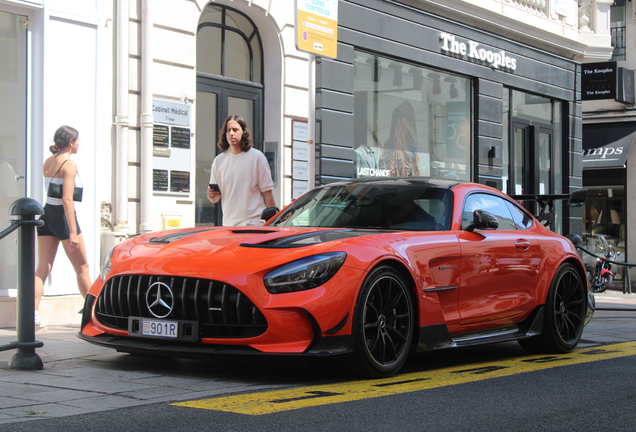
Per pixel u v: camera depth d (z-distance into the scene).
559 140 16.52
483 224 4.92
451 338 4.68
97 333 4.36
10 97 7.15
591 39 16.98
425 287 4.46
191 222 8.61
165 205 8.30
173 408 3.29
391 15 11.88
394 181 5.48
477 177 13.65
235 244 4.20
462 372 4.62
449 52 13.02
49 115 7.17
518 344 6.34
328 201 5.38
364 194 5.32
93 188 7.51
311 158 7.32
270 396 3.60
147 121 7.98
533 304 5.48
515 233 5.53
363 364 4.07
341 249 4.07
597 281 15.46
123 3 7.80
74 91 7.38
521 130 15.26
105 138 7.66
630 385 4.21
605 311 10.73
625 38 19.56
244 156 6.43
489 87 13.98
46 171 6.59
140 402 3.42
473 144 13.69
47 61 7.16
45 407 3.29
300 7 6.93
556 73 16.05
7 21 7.10
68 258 6.73
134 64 7.97
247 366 4.56
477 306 4.94
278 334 3.83
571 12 16.44
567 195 7.59
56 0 7.23
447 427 3.07
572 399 3.77
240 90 9.73
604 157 19.34
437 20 12.76
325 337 3.88
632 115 19.52
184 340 3.95
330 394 3.69
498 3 14.10
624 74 18.50
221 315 3.91
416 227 4.90
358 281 4.01
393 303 4.29
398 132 12.19
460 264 4.76
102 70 7.61
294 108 10.15
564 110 16.59
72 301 7.16
